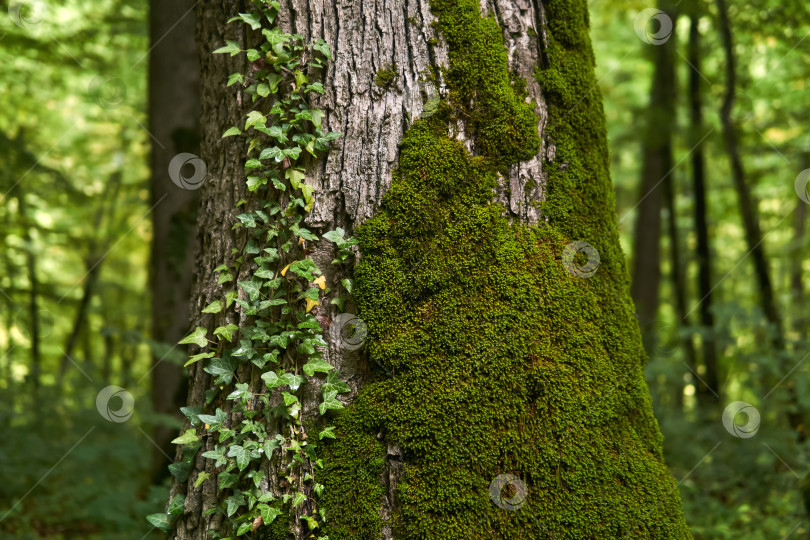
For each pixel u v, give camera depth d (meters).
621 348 1.93
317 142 1.87
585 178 1.98
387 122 1.89
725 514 3.80
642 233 7.83
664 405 5.58
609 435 1.83
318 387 1.86
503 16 1.96
